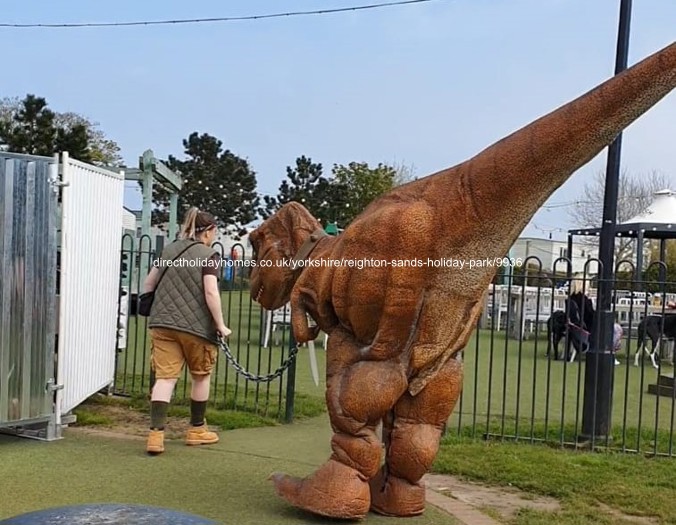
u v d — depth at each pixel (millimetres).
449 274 4262
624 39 7238
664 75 3730
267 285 5336
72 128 31484
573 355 13609
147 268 12203
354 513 4465
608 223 7363
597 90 3896
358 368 4441
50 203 6367
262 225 5457
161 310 6090
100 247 7559
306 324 4723
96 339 7539
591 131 3898
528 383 11164
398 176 33875
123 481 5285
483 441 7133
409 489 4703
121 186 8172
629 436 7688
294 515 4652
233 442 6660
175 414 7676
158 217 40250
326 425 7547
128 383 9219
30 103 29094
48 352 6348
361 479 4496
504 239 4215
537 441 7215
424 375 4469
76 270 6859
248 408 8094
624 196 36062
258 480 5434
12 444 6223
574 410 9133
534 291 18891
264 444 6648
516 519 4922
